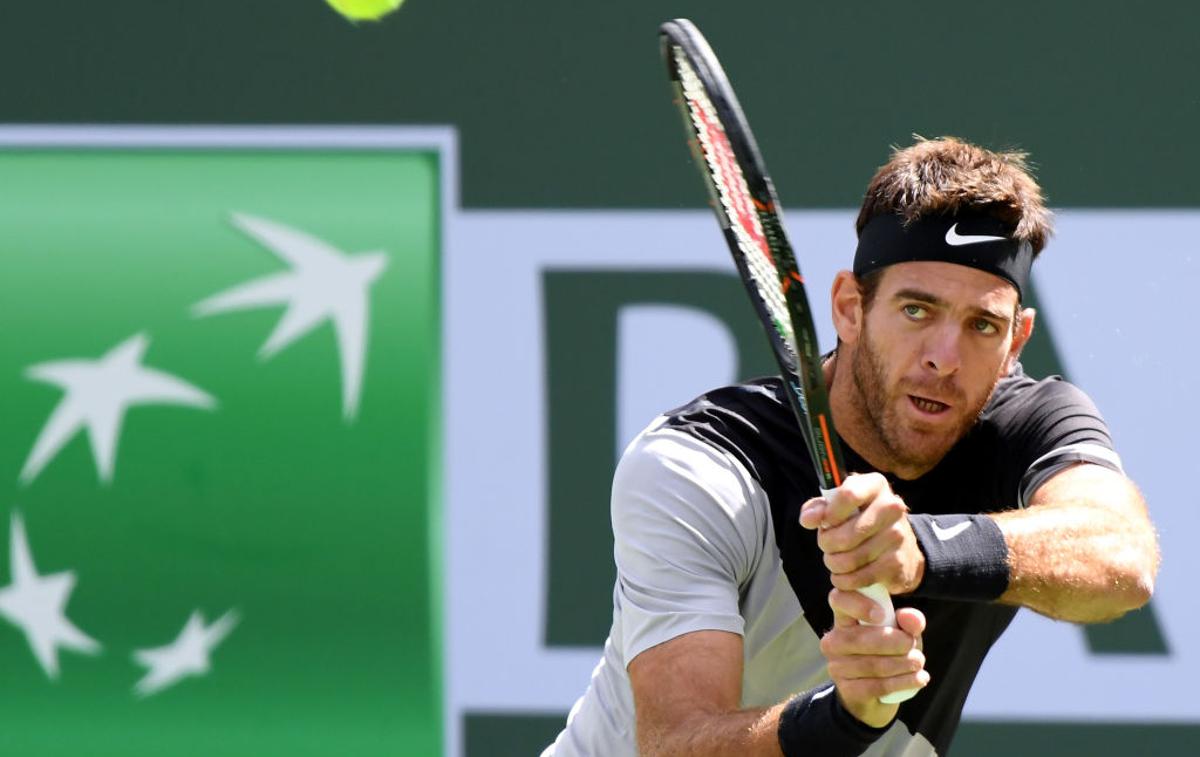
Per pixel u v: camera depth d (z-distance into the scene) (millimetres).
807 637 11211
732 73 20469
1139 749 19734
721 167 10453
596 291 20406
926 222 10852
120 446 20219
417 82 20609
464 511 20203
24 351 20297
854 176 20375
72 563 20094
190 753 19906
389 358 20328
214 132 20594
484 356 20344
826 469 9430
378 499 20172
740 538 10781
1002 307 10828
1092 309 20156
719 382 20312
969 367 10844
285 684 19969
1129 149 20250
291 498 20156
